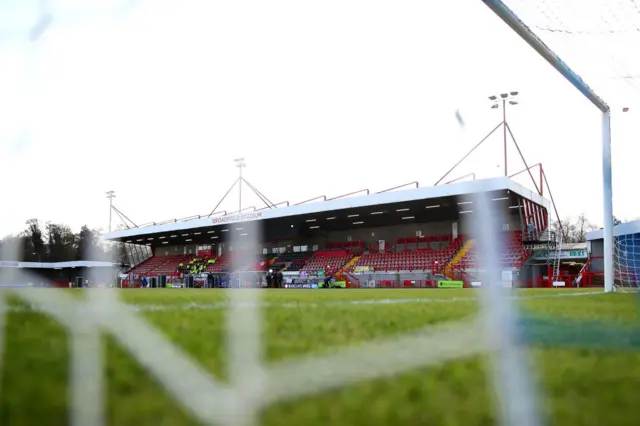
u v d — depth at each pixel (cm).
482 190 148
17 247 236
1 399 139
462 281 2395
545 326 268
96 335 153
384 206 2653
